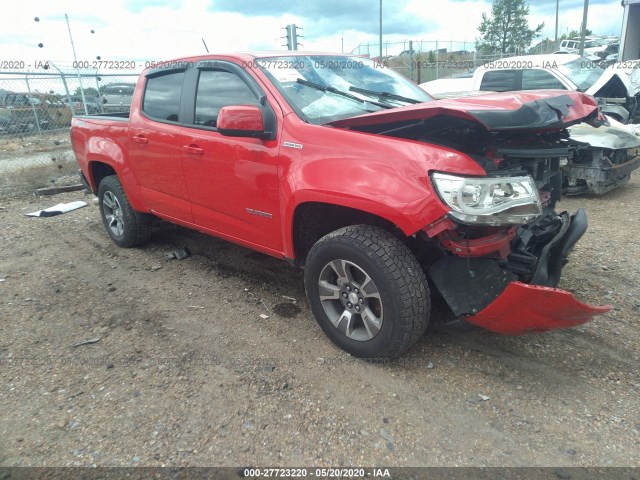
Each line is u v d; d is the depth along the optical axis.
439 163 2.54
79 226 6.03
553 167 3.39
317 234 3.41
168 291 4.14
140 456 2.36
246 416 2.61
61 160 9.20
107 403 2.74
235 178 3.51
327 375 2.93
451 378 2.88
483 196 2.50
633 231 5.22
